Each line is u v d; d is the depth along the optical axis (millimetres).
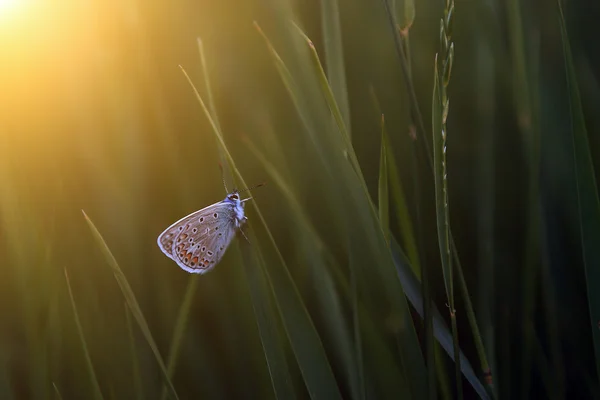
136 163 357
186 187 358
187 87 357
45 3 352
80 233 354
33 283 350
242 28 355
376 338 343
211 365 355
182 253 347
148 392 353
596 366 350
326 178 350
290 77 347
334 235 351
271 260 340
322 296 349
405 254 355
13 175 351
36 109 352
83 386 353
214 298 354
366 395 344
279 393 340
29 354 349
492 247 358
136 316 337
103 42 355
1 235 350
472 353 357
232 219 352
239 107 357
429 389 338
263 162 354
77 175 354
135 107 356
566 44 341
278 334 342
